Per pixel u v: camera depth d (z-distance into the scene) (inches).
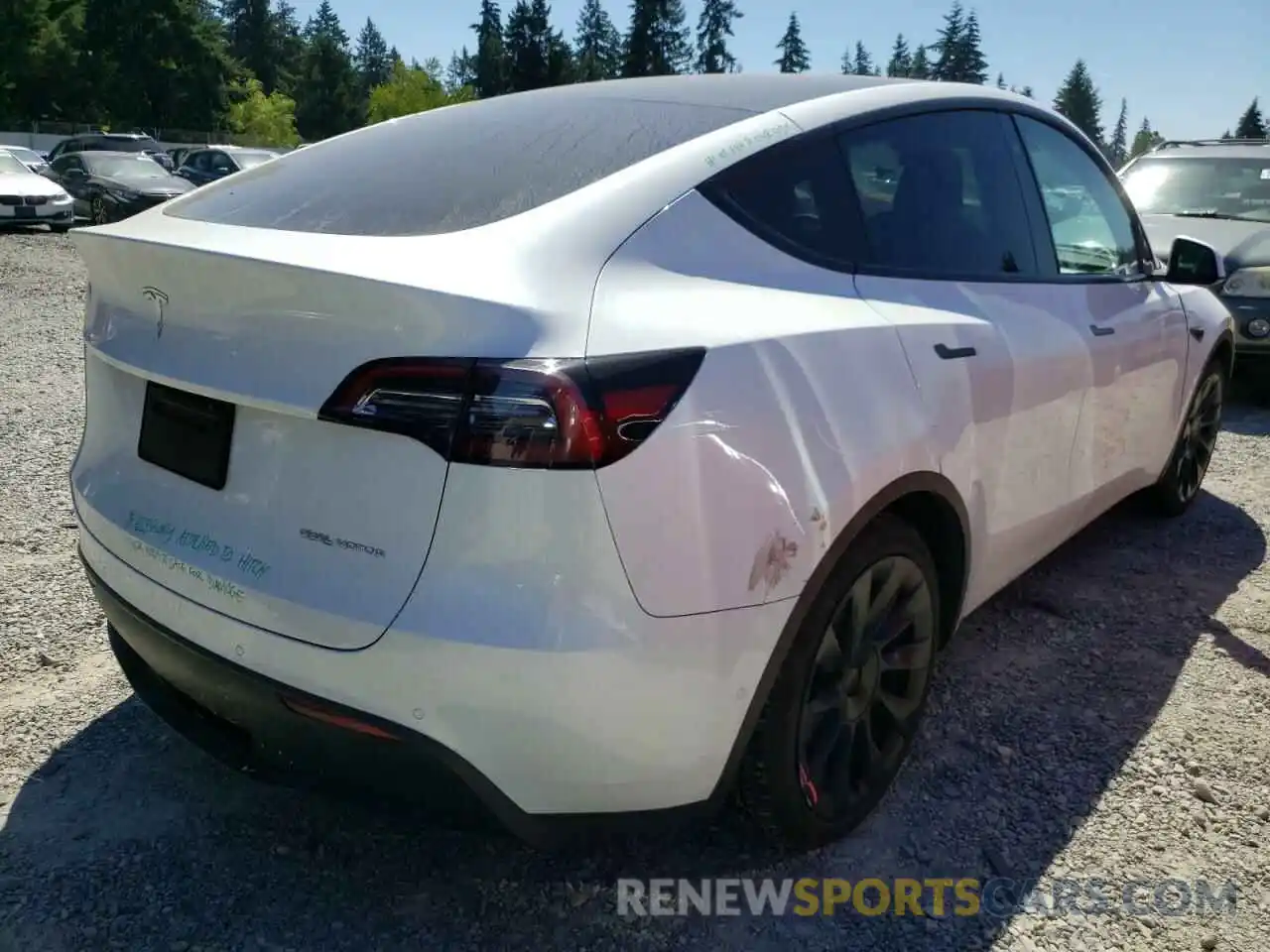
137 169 765.3
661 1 3435.0
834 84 112.3
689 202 88.1
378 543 73.9
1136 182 333.7
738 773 90.5
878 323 95.0
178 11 2544.3
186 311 83.7
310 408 74.6
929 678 107.0
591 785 77.2
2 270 493.0
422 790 77.5
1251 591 159.5
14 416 231.9
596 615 72.1
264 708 80.1
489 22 4005.9
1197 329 166.4
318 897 92.4
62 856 95.8
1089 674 133.4
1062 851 100.3
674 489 74.8
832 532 85.4
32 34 2282.2
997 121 126.0
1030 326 116.9
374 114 3014.3
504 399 70.2
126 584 89.7
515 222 82.5
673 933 89.3
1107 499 150.2
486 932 89.0
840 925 90.4
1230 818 105.7
